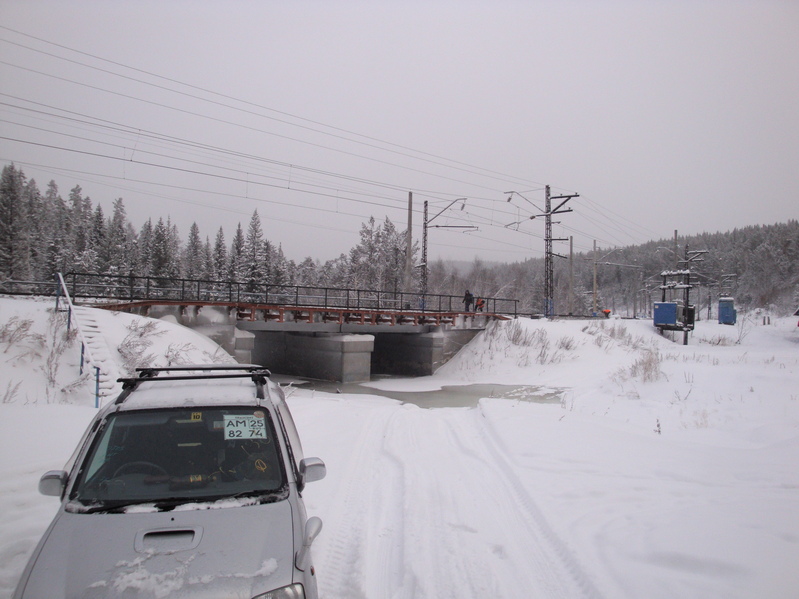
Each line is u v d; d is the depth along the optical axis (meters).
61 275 18.02
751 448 9.32
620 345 33.56
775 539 4.89
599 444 9.33
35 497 6.14
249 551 3.28
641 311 126.12
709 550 4.66
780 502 6.04
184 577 3.04
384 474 7.96
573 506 6.23
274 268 81.44
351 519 6.06
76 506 3.56
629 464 8.02
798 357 24.25
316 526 3.82
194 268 89.31
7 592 4.09
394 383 30.11
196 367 5.08
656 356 22.78
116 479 3.77
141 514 3.51
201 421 4.18
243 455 4.03
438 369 34.25
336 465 8.22
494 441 9.99
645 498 6.42
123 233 85.56
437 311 35.22
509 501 6.66
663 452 8.75
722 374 17.73
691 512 5.77
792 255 109.25
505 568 4.85
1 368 13.27
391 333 37.16
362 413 13.44
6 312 16.56
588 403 18.05
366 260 76.06
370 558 5.10
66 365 14.42
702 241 162.25
